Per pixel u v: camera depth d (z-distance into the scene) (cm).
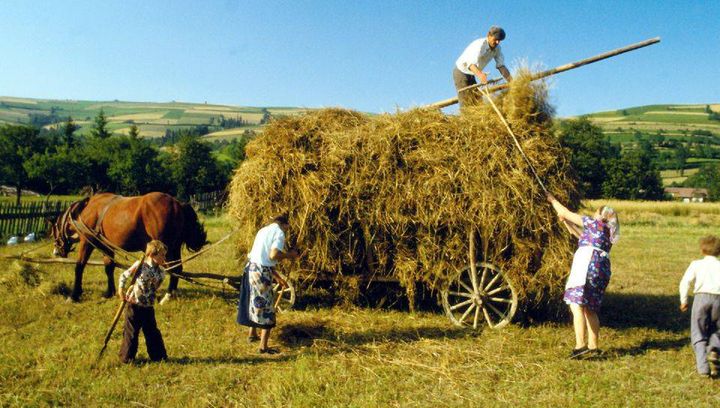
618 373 624
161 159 5419
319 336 766
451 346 716
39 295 980
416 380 613
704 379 610
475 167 773
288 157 830
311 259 843
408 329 790
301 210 826
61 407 552
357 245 850
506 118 809
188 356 689
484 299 795
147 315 662
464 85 976
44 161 4894
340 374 626
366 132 830
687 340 758
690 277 631
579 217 703
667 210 3256
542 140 786
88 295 995
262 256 688
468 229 787
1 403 556
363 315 858
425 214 788
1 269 1177
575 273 678
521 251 775
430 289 844
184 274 930
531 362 668
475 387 595
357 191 805
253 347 725
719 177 8488
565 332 780
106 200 967
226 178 5666
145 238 916
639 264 1439
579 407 542
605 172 6512
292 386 590
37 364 662
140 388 590
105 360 661
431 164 788
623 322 864
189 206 964
